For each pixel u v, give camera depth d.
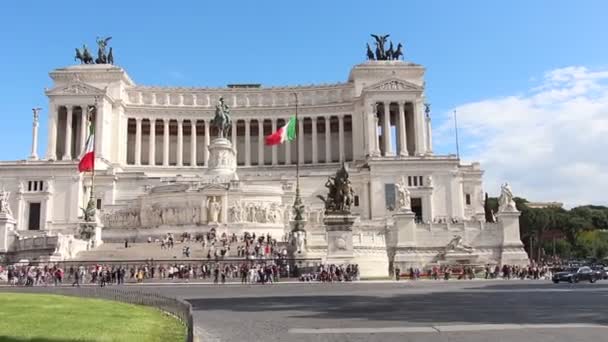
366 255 73.50
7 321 21.80
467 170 124.38
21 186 112.00
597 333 19.80
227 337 19.92
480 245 82.94
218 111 108.50
